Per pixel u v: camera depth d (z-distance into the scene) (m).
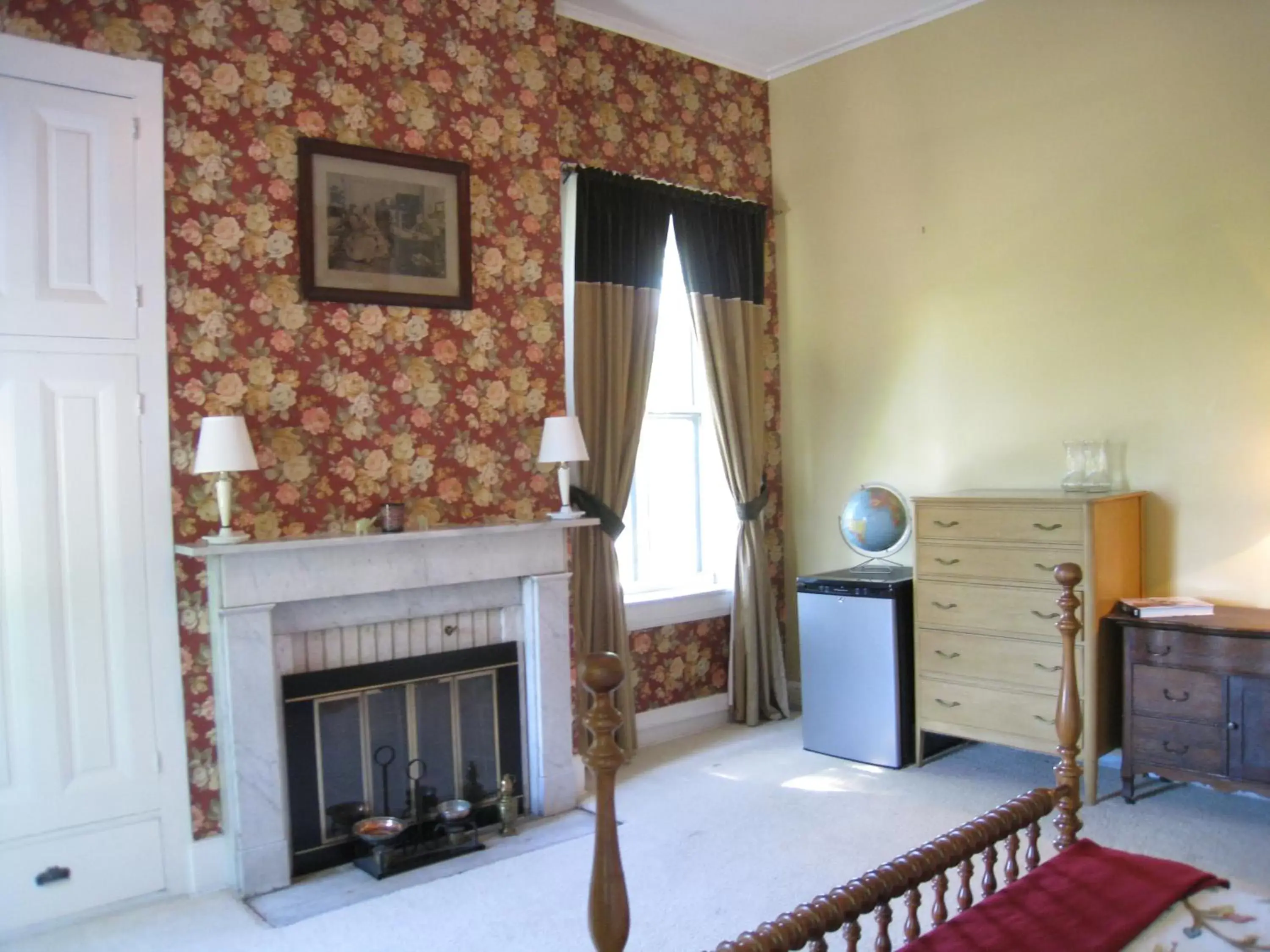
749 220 5.15
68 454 3.02
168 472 3.16
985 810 3.73
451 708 3.68
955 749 4.50
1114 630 3.81
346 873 3.33
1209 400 3.85
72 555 3.02
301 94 3.41
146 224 3.12
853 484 5.05
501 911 3.01
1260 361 3.72
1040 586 3.79
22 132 2.93
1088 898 1.84
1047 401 4.32
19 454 2.95
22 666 2.95
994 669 3.95
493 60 3.88
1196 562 3.90
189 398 3.20
